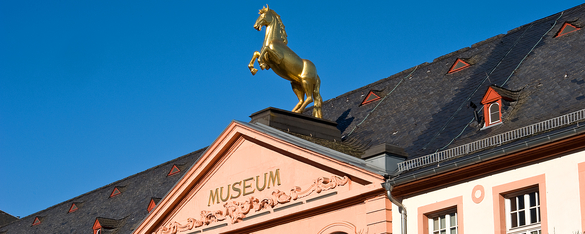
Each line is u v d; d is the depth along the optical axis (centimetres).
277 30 3559
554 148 2358
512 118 2762
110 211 5034
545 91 2811
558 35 3203
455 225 2606
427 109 3300
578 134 2291
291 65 3494
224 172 3412
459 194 2578
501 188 2475
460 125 2958
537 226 2395
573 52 2988
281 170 3164
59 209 5725
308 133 3397
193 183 3519
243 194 3291
